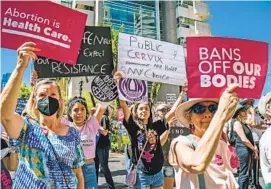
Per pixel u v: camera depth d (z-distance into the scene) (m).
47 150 2.46
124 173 9.11
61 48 2.79
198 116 2.38
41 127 2.53
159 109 5.30
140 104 4.50
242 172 5.77
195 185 2.28
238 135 5.78
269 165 2.98
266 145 2.98
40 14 2.71
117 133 15.37
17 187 2.42
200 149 1.80
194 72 2.31
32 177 2.40
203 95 2.29
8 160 3.75
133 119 4.54
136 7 33.91
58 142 2.52
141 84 4.56
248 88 2.35
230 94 1.79
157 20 35.19
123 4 32.84
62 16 2.79
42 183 2.40
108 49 3.90
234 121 5.92
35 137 2.46
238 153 5.78
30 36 2.66
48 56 2.73
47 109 2.52
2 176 3.40
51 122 2.59
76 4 30.56
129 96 4.45
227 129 5.98
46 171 2.42
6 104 2.22
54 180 2.44
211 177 2.29
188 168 1.93
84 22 2.89
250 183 6.12
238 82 2.33
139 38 4.34
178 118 2.55
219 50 2.32
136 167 4.46
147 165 4.43
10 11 2.61
